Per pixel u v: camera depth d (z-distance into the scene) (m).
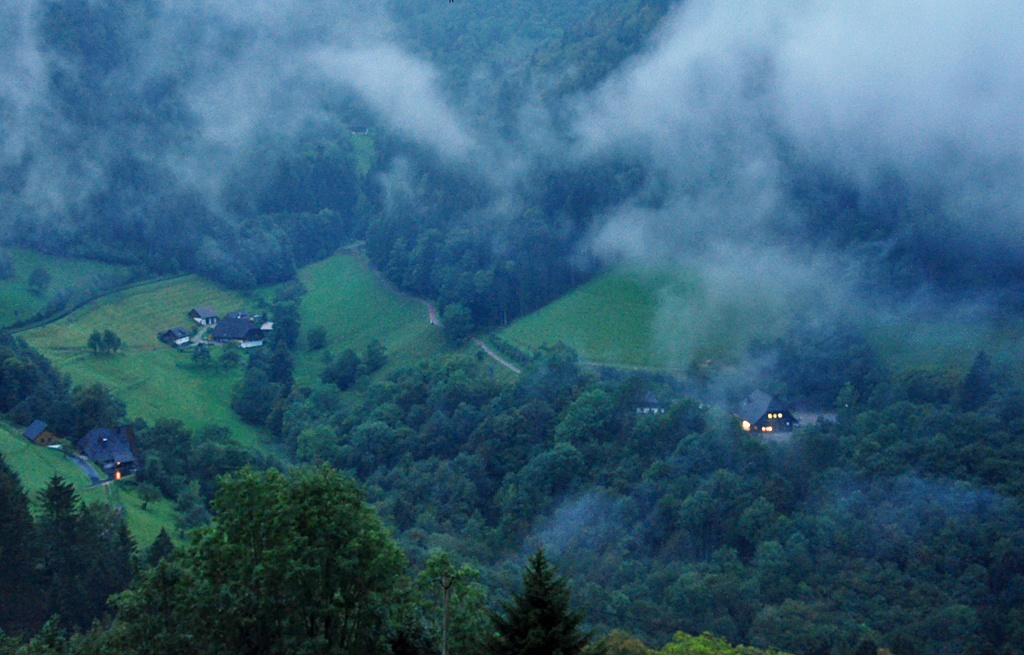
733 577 123.25
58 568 98.38
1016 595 111.56
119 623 51.94
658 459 157.75
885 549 125.12
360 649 51.72
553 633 40.78
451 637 53.78
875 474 140.12
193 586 51.75
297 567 48.09
